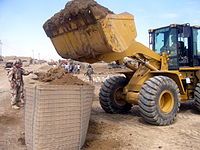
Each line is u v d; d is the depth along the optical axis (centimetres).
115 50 732
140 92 829
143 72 920
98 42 736
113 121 884
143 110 820
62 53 860
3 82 2462
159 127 813
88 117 634
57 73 683
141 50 896
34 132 539
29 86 579
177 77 903
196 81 1021
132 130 774
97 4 722
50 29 841
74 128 569
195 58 1035
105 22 711
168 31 1010
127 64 935
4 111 1047
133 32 768
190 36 1023
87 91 611
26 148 620
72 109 563
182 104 1196
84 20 733
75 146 575
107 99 996
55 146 546
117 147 638
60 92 546
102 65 5275
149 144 661
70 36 799
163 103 849
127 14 760
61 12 797
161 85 824
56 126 545
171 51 1001
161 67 952
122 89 1010
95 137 702
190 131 770
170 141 683
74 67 3600
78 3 740
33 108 547
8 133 754
